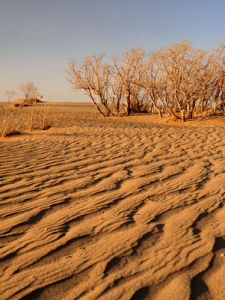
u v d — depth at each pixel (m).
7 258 2.00
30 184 3.72
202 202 3.06
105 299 1.58
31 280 1.75
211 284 1.69
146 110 22.38
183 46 15.09
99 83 19.00
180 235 2.31
